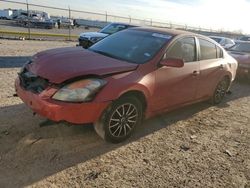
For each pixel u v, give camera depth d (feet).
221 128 17.79
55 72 12.35
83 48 16.62
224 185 11.74
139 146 14.15
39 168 11.43
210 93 20.71
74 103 11.87
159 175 11.89
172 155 13.66
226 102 23.72
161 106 15.84
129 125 14.29
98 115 12.64
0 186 10.18
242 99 25.48
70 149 13.00
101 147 13.52
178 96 16.83
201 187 11.43
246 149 15.21
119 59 14.96
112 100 12.69
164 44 15.89
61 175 11.16
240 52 34.73
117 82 12.94
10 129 14.03
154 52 15.35
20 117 15.51
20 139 13.20
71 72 12.29
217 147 15.07
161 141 14.99
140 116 14.69
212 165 13.16
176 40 16.55
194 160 13.43
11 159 11.74
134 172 11.90
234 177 12.39
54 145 13.12
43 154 12.37
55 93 11.86
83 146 13.38
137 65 14.32
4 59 33.53
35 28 106.73
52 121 12.85
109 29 47.37
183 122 18.02
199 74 18.13
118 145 13.96
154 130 16.24
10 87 21.07
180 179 11.79
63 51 15.07
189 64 17.29
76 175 11.26
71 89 11.91
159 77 14.92
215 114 20.27
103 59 14.32
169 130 16.51
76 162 12.12
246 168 13.25
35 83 12.69
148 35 16.97
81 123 12.38
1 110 16.30
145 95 14.25
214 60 20.12
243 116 20.53
